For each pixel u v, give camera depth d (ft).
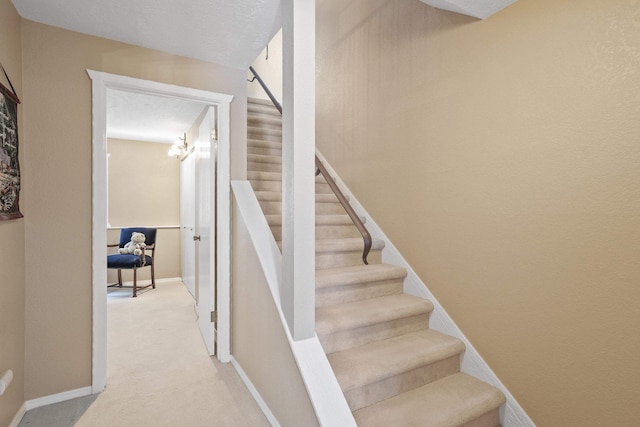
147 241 14.84
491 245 5.56
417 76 7.09
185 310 11.86
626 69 3.92
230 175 7.98
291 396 4.85
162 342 9.07
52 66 6.02
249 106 11.82
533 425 4.94
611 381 4.09
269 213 8.16
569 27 4.45
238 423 5.63
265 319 5.87
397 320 6.25
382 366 5.06
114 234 15.44
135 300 13.09
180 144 14.89
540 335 4.84
